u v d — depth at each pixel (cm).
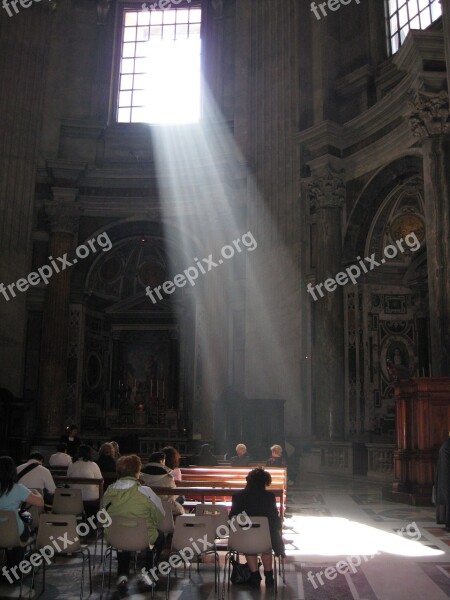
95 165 2214
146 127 2230
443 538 762
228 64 2256
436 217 1302
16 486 564
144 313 2334
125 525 534
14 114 2072
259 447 1527
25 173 2061
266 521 534
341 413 1599
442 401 1059
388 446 1431
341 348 1634
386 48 1791
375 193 1642
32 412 1995
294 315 1719
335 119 1794
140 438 1975
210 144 2166
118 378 2330
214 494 665
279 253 1789
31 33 2145
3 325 1941
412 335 1664
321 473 1566
